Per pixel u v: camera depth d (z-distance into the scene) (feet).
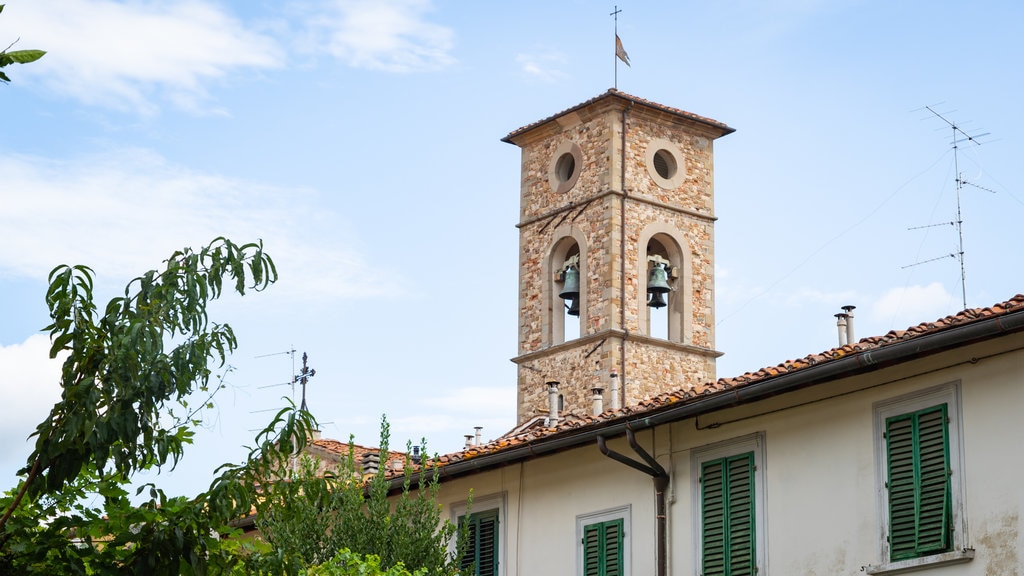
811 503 69.46
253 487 42.65
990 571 62.03
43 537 41.32
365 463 110.63
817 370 65.46
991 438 63.00
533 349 158.20
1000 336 60.85
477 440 133.90
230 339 41.78
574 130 159.02
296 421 42.75
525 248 161.58
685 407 71.05
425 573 69.10
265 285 42.42
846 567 67.36
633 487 77.56
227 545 44.75
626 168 154.71
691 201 158.71
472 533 84.99
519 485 83.71
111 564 41.60
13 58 36.06
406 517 72.33
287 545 69.77
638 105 155.43
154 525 42.11
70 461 40.34
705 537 73.51
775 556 70.49
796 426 71.00
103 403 40.50
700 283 157.07
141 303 41.57
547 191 160.66
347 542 70.49
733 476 73.20
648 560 75.97
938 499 64.49
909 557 64.95
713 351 155.33
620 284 151.53
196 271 41.57
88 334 40.96
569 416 145.89
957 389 64.64
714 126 160.76
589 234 154.71
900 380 66.90
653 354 151.33
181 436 41.81
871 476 67.21
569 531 80.12
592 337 150.30
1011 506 61.77
